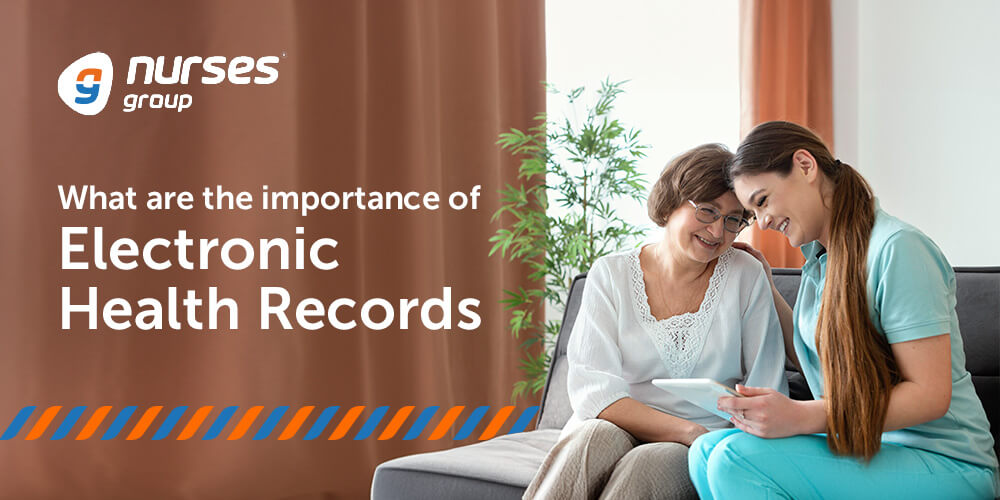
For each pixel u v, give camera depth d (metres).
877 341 1.44
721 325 1.82
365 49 3.15
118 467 2.79
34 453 2.70
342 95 3.10
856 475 1.38
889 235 1.45
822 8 4.37
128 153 2.84
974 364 1.82
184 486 2.84
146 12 2.86
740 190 1.59
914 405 1.39
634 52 4.02
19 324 2.69
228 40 2.90
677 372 1.83
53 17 2.77
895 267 1.43
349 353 3.10
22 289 2.70
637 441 1.72
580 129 3.77
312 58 3.07
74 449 2.75
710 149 1.77
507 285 3.57
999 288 1.83
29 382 2.70
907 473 1.39
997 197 3.95
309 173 3.06
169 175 2.87
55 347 2.74
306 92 3.06
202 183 2.89
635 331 1.84
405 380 3.21
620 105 3.97
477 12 3.45
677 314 1.85
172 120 2.87
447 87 3.41
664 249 1.85
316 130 3.07
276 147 2.95
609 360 1.81
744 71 4.20
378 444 3.17
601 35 3.93
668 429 1.67
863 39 4.44
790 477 1.38
